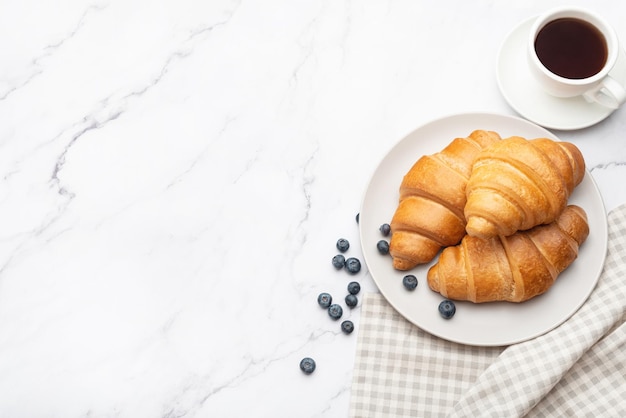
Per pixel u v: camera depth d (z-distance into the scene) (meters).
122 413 1.06
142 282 1.08
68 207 1.10
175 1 1.13
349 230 1.08
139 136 1.11
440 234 1.00
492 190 0.96
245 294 1.08
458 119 1.05
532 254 0.98
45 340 1.08
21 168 1.11
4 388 1.07
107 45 1.13
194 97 1.12
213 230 1.09
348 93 1.11
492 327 1.01
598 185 1.06
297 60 1.12
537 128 1.03
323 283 1.07
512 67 1.08
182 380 1.07
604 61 1.01
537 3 1.11
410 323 1.03
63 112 1.12
